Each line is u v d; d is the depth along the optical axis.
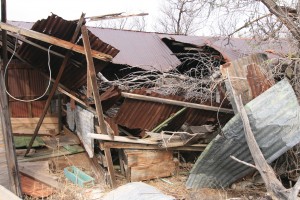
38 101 7.91
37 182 5.50
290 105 4.72
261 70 5.28
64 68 6.05
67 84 6.60
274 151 4.90
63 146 7.17
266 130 4.76
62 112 8.17
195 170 5.54
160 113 5.90
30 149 6.89
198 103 5.88
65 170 6.07
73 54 5.85
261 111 4.70
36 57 6.26
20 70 7.64
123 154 6.11
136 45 8.42
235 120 4.75
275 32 6.41
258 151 4.18
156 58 8.07
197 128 6.18
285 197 3.67
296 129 4.73
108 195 4.05
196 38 9.26
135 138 5.82
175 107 5.90
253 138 4.27
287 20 5.87
